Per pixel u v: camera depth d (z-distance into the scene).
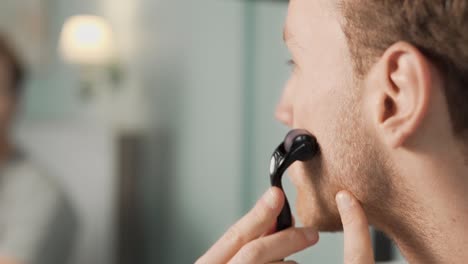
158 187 3.10
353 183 0.50
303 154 0.53
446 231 0.48
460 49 0.44
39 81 3.41
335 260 1.27
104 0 3.35
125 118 3.31
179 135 2.95
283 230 0.60
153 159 3.13
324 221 0.56
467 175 0.47
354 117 0.49
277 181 0.59
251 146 2.33
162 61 3.06
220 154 2.58
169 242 3.04
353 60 0.49
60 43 3.41
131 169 3.14
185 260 2.93
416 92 0.45
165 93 3.05
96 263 2.80
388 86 0.46
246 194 2.40
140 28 3.19
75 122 3.17
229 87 2.45
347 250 0.51
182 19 2.86
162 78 3.07
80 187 2.84
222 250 0.62
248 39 2.29
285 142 0.56
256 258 0.58
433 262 0.50
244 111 2.35
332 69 0.50
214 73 2.58
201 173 2.76
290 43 0.55
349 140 0.50
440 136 0.46
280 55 2.06
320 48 0.51
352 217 0.51
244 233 0.61
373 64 0.47
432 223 0.49
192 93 2.81
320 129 0.52
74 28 3.21
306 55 0.53
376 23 0.47
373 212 0.52
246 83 2.33
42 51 3.40
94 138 2.89
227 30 2.45
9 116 2.20
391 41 0.46
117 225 2.97
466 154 0.46
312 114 0.53
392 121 0.46
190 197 2.87
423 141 0.46
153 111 3.14
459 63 0.45
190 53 2.80
